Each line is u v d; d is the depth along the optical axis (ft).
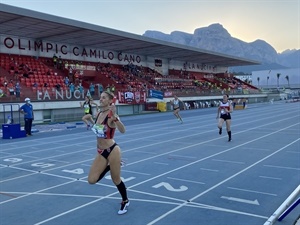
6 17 77.56
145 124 71.87
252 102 197.16
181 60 175.52
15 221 16.47
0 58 91.71
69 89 83.56
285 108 128.26
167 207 17.89
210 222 15.66
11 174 26.71
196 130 57.11
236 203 18.37
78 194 20.71
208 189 21.17
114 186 22.27
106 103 16.08
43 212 17.67
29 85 85.71
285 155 32.63
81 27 89.81
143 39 113.50
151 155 33.86
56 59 106.01
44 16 80.07
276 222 15.62
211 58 173.68
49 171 27.50
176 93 131.54
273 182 22.72
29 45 101.81
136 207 17.98
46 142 46.16
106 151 16.26
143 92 112.78
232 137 46.78
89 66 115.14
